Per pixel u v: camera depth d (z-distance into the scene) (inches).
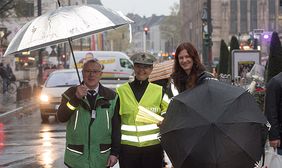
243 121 201.9
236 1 4330.7
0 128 760.3
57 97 813.9
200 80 224.2
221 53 1037.2
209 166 197.3
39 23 229.5
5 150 545.0
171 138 206.5
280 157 273.3
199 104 206.4
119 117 243.0
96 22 226.5
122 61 1352.1
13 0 1413.6
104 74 1346.0
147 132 243.6
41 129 736.3
